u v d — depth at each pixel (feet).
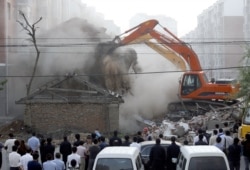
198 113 158.30
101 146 75.66
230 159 75.61
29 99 148.97
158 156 70.59
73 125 147.95
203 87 159.02
